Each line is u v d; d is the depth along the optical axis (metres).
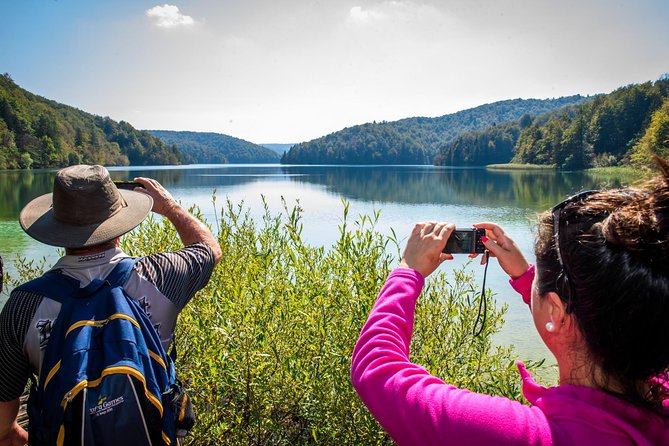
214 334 2.83
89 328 1.51
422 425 0.89
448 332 3.44
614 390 0.85
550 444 0.80
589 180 64.31
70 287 1.61
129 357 1.48
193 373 2.85
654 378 0.90
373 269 2.91
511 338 7.77
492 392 3.14
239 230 4.00
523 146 135.00
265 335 2.83
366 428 2.68
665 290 0.75
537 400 0.93
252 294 3.12
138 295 1.69
